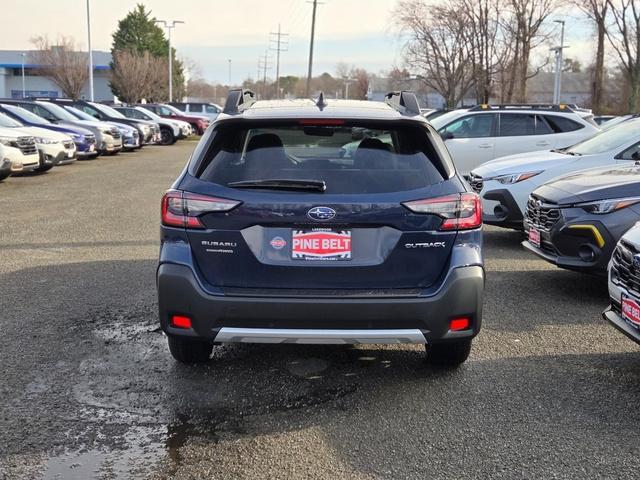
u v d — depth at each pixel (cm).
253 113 404
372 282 372
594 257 572
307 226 368
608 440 350
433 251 375
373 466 322
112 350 473
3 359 452
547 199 615
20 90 7106
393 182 377
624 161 769
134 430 356
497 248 847
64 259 751
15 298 595
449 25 3981
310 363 455
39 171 1712
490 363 455
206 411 380
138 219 1030
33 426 358
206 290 371
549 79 7988
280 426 362
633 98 3056
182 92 8612
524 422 369
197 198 373
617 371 443
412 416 376
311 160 385
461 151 1217
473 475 314
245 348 484
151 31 8100
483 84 3784
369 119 394
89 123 2194
